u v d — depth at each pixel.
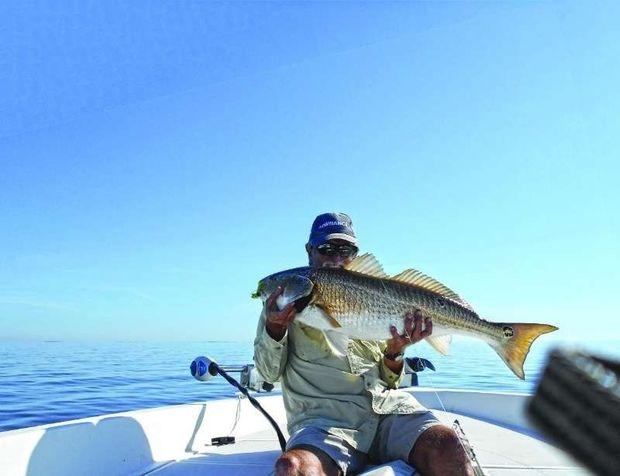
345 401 3.37
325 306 3.59
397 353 3.55
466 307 3.76
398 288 3.68
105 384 14.73
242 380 4.94
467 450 3.36
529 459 4.22
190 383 15.04
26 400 11.35
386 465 2.95
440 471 3.04
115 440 3.77
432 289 3.77
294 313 3.48
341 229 4.11
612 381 0.67
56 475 3.30
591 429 0.66
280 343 3.49
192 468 3.86
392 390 3.60
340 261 4.11
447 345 3.81
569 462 0.67
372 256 3.81
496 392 5.93
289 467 2.76
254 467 3.85
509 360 3.65
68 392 12.80
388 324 3.60
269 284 3.71
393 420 3.39
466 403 6.07
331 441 3.12
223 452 4.38
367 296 3.62
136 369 21.06
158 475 3.71
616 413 0.65
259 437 5.04
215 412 4.87
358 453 3.26
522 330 3.65
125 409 10.18
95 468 3.55
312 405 3.43
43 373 18.86
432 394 6.27
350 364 3.50
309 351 3.54
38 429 3.32
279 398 5.82
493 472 3.88
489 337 3.71
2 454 3.03
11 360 27.73
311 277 3.59
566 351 0.72
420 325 3.53
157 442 4.15
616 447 0.63
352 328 3.58
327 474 2.94
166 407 4.57
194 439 4.55
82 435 3.53
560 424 0.68
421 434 3.19
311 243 4.14
